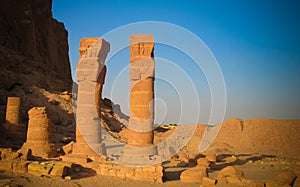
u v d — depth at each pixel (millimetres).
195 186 14180
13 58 44812
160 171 14852
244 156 27406
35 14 57688
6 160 15664
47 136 18812
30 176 14102
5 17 52688
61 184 13297
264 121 40594
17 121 26203
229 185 14305
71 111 37281
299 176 14625
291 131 38406
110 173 15445
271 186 13844
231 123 41406
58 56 61719
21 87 37469
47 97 37812
